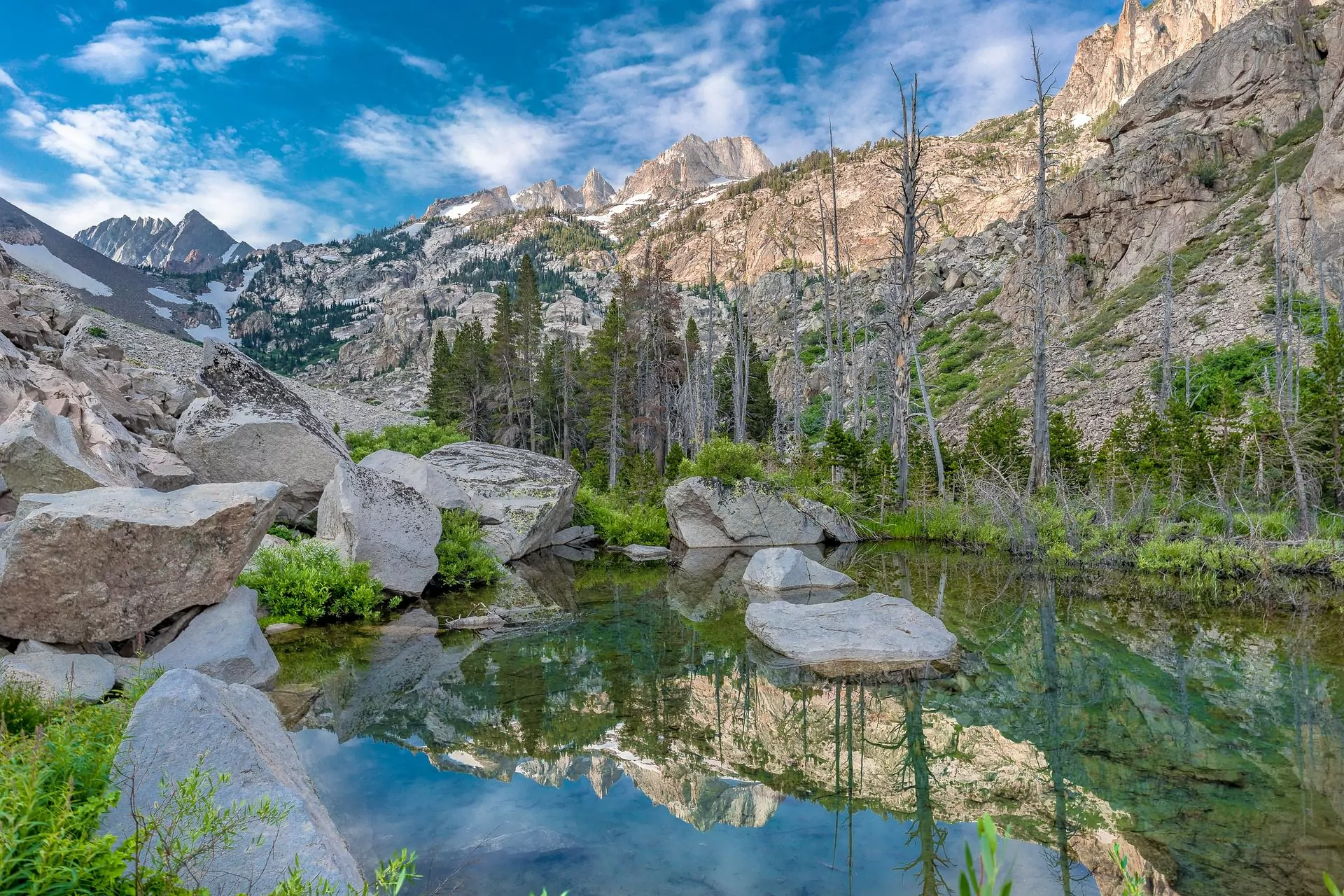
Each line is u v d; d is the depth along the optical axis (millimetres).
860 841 4656
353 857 4160
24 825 2248
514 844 4594
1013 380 49031
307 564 11289
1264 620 11133
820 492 25500
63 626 7109
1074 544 17016
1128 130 64500
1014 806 5109
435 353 62656
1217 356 36688
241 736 3891
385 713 7188
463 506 16750
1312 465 18484
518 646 10031
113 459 11516
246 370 16078
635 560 19891
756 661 9203
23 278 48531
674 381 51375
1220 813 4926
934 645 9305
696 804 5203
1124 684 7949
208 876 3191
